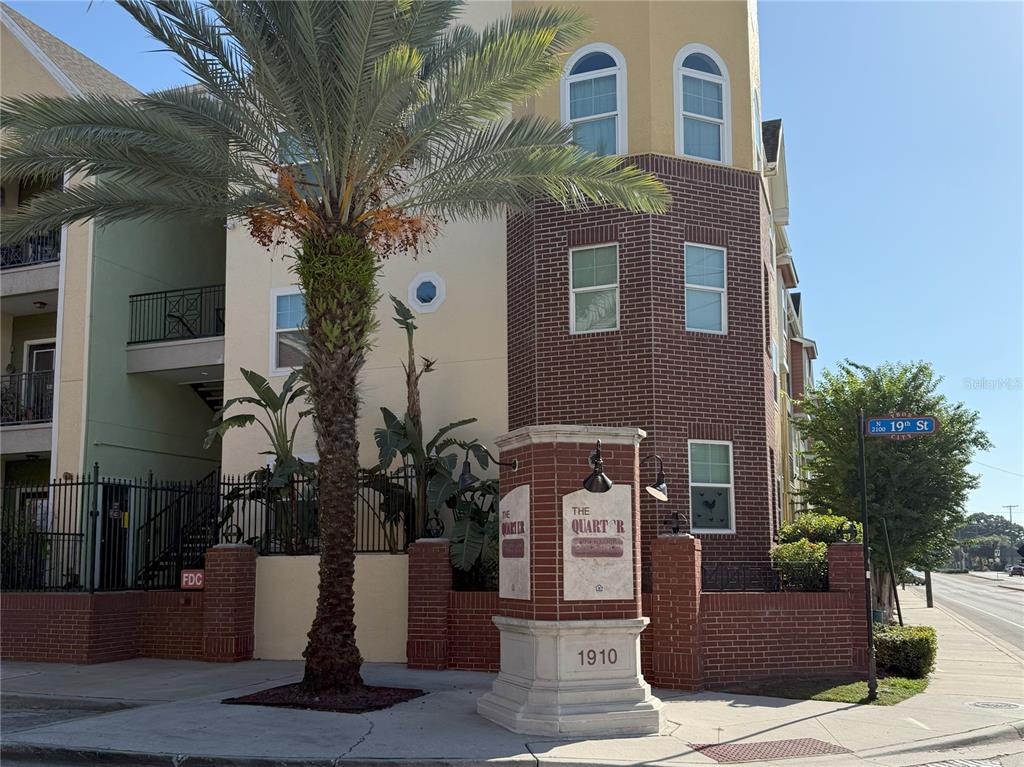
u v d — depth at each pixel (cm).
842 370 2134
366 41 1102
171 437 2216
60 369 2005
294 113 1205
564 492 1029
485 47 1190
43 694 1225
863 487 1209
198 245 2342
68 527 1894
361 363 1220
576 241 1603
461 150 1277
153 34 1188
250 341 1919
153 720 1034
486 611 1405
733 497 1555
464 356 1753
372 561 1539
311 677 1152
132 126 1170
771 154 2250
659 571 1284
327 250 1197
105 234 2061
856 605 1369
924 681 1328
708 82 1681
